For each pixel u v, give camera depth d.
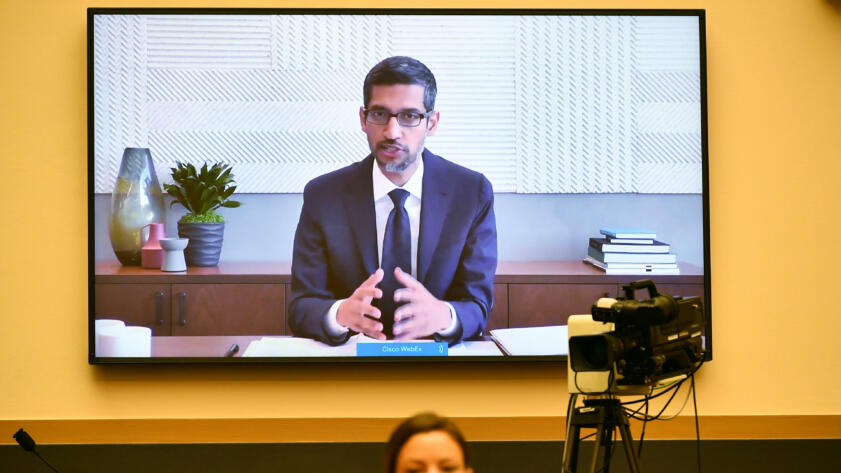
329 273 6.96
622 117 7.03
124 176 6.91
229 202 6.96
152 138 6.94
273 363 6.95
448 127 7.00
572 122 7.03
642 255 7.01
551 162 7.02
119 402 7.04
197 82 6.96
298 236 6.98
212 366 7.05
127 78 6.93
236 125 6.96
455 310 6.97
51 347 7.02
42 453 6.91
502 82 7.02
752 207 7.14
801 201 7.16
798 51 7.16
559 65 7.02
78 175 7.02
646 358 4.59
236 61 6.97
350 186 7.00
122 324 6.91
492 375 7.09
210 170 6.94
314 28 6.98
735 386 7.13
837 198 7.16
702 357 5.18
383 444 6.98
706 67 7.09
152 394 7.04
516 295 7.00
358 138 7.00
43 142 7.00
